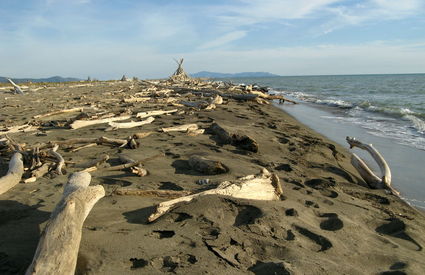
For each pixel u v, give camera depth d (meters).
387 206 4.65
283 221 3.50
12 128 9.13
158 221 3.38
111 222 3.32
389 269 2.84
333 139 9.88
